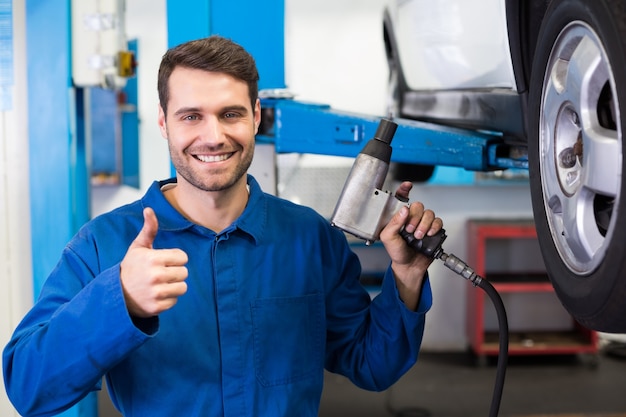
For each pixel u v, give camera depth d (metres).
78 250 1.22
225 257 1.24
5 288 1.76
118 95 4.59
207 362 1.20
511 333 4.98
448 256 1.21
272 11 1.76
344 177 4.52
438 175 4.62
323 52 4.79
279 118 1.74
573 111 0.99
